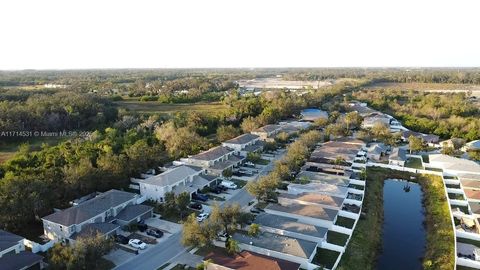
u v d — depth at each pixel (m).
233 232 60.56
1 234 56.03
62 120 139.38
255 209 71.88
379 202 78.75
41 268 53.34
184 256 56.44
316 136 116.50
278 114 155.00
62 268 48.97
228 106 186.12
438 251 59.38
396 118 160.25
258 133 124.56
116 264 54.16
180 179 79.31
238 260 50.81
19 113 131.12
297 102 174.00
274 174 78.94
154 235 62.44
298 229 60.72
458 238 62.56
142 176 90.25
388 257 59.44
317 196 73.00
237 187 84.19
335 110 172.75
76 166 79.31
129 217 65.38
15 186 65.81
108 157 85.12
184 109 187.12
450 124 136.50
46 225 62.62
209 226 57.41
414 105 179.75
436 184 87.06
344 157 98.62
